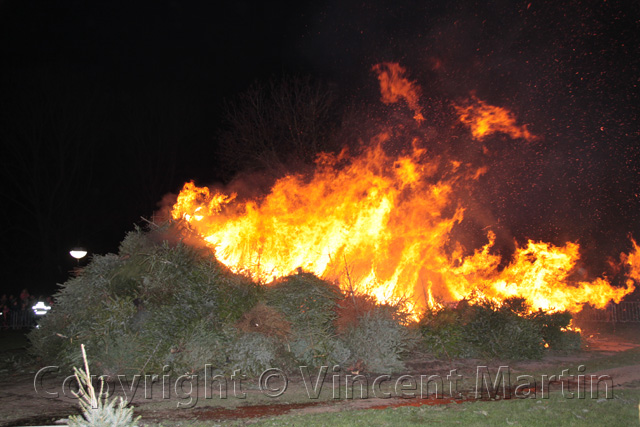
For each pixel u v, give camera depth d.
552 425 7.36
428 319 13.78
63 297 12.21
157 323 11.09
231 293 12.04
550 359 13.79
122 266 12.14
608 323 23.73
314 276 12.69
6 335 21.33
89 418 5.86
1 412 8.36
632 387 10.20
